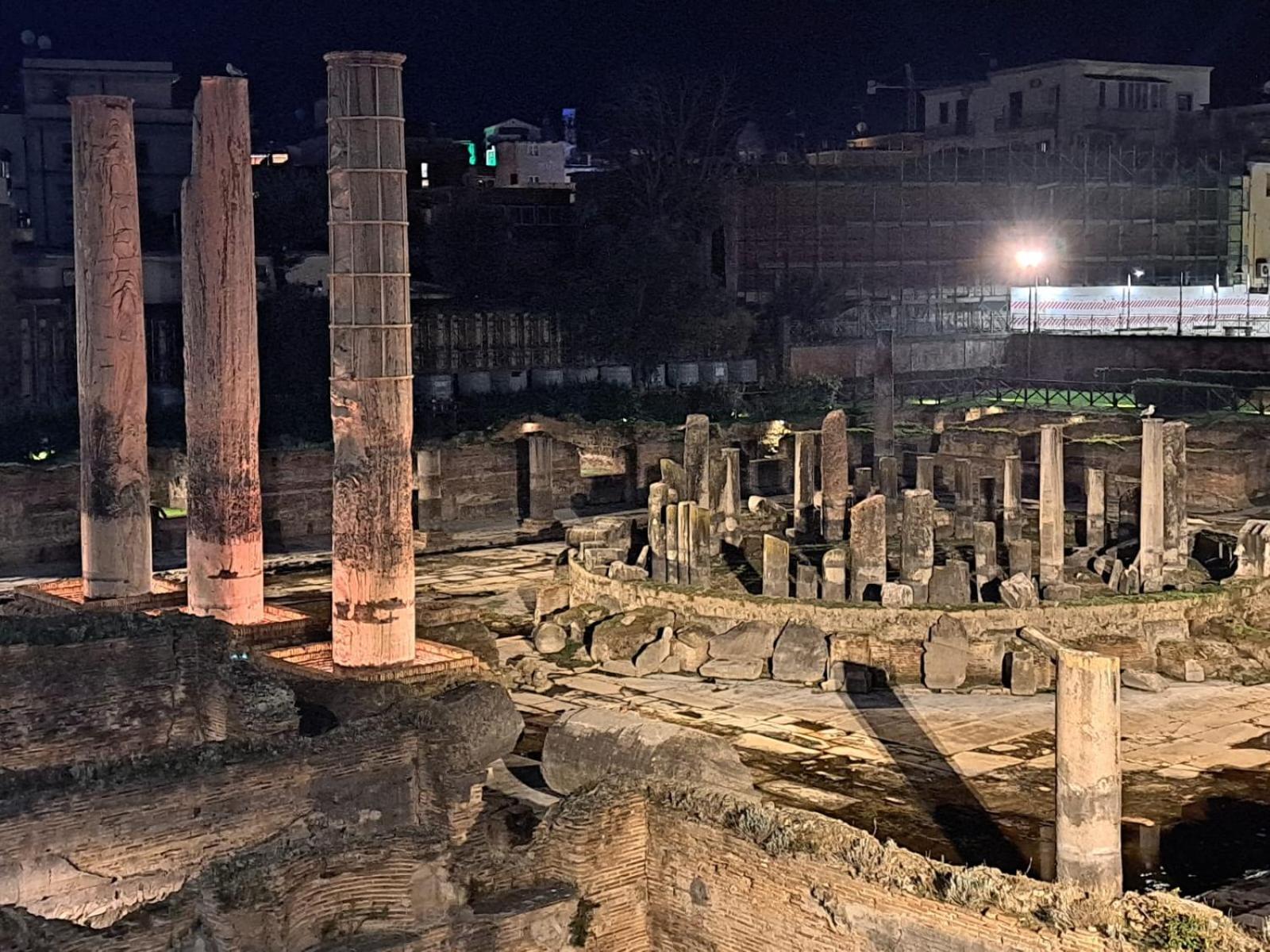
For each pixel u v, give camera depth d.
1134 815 23.89
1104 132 85.56
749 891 16.88
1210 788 25.08
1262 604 33.44
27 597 32.72
